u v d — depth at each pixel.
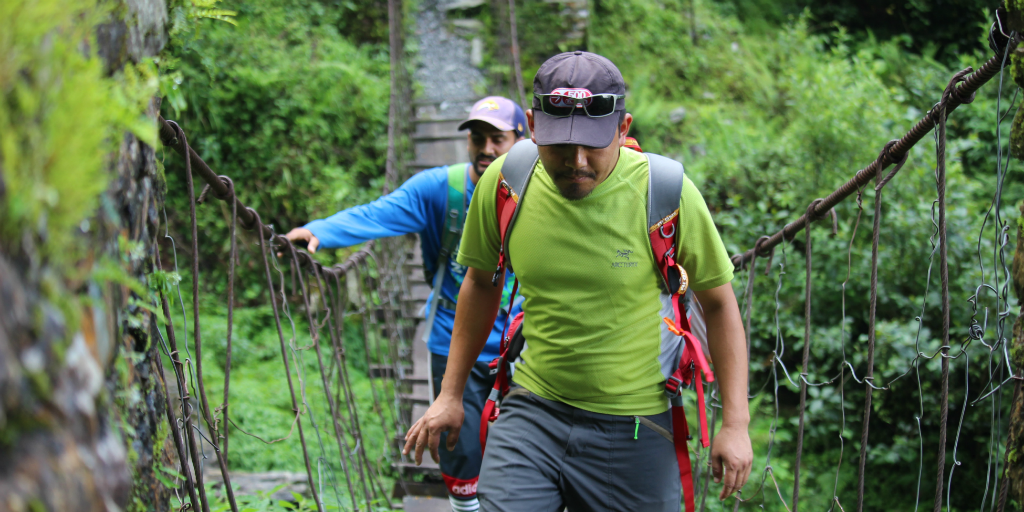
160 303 1.22
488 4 9.41
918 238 4.68
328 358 6.02
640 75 9.14
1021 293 1.47
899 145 1.78
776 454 4.89
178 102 1.19
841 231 5.14
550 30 9.52
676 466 1.64
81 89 0.66
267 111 7.51
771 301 5.18
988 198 5.68
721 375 1.59
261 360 5.91
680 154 8.10
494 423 1.72
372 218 2.50
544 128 1.38
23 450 0.53
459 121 7.59
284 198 7.50
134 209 1.00
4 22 0.58
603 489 1.60
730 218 5.75
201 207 7.15
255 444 4.45
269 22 8.22
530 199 1.55
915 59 9.09
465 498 2.52
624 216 1.50
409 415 4.29
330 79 7.75
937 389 4.51
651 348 1.58
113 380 0.91
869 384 1.81
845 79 5.90
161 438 1.15
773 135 7.51
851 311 5.01
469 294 1.75
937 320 4.59
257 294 6.98
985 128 6.05
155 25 1.08
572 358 1.56
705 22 10.12
